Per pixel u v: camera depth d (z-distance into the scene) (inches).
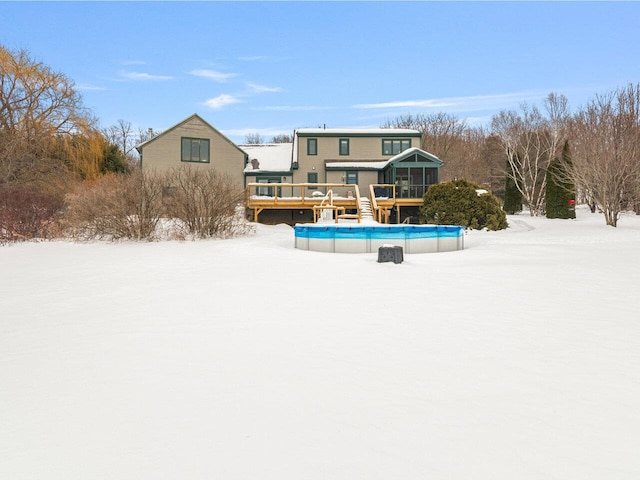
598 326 240.1
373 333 231.3
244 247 644.1
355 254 579.8
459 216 999.6
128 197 770.8
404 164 1196.5
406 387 166.4
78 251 633.6
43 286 378.0
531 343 213.5
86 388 170.2
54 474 117.3
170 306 296.0
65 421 145.2
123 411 151.1
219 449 127.3
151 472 117.2
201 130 1237.7
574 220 1129.4
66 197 904.9
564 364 186.9
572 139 1215.6
